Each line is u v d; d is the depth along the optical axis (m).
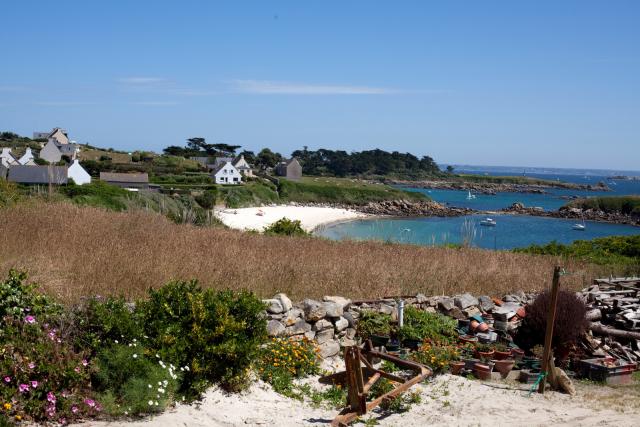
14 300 6.12
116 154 116.69
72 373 5.75
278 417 6.54
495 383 8.69
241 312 7.39
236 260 11.38
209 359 6.83
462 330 10.61
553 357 8.91
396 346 9.52
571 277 15.76
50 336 6.02
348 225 63.28
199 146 145.12
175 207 27.00
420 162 195.12
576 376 9.41
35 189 23.80
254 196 81.06
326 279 11.34
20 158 81.94
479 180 183.25
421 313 10.49
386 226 62.38
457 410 7.30
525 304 11.46
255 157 143.38
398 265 13.77
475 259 16.89
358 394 6.42
